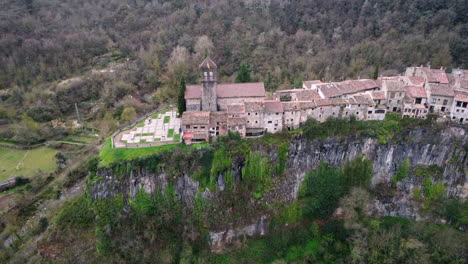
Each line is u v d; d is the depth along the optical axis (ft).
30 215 266.16
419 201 275.39
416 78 324.80
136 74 449.06
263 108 264.31
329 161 276.21
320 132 271.49
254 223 250.57
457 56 428.56
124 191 234.17
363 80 334.44
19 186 295.69
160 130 287.69
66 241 225.35
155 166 238.27
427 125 283.18
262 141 259.19
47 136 359.25
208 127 262.26
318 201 263.49
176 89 422.00
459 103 284.20
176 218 240.12
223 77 447.01
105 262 221.46
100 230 225.15
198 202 243.81
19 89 406.62
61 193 274.36
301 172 269.44
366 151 277.85
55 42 457.27
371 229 254.06
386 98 297.33
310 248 251.60
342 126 276.62
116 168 233.76
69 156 320.91
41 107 387.14
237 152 250.37
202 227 243.40
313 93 296.92
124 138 271.69
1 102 392.88
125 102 384.47
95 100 421.18
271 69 460.14
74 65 457.27
